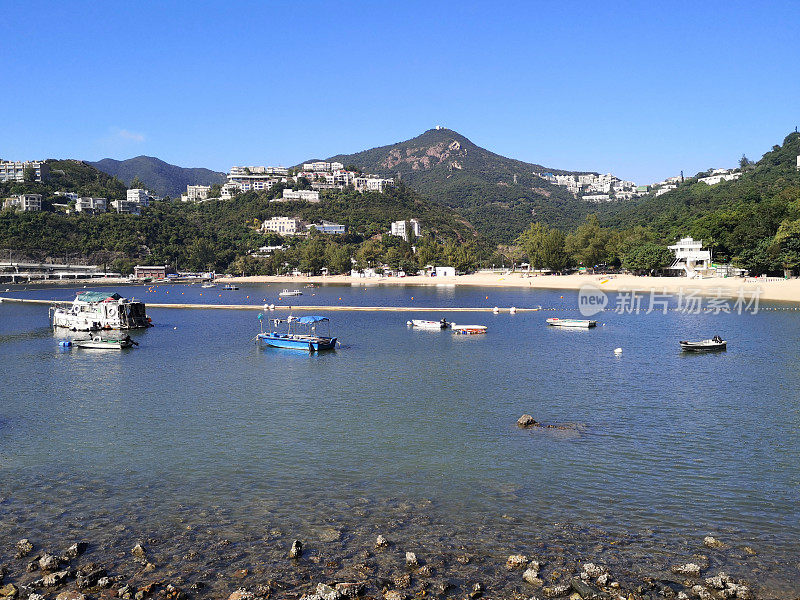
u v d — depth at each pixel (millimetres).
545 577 33781
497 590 32594
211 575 34438
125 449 56031
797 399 70375
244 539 38562
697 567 34344
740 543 37500
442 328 142500
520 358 100062
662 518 40875
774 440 56062
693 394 73438
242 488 46688
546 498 44188
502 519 40938
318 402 72500
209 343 122562
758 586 32781
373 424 62969
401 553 36594
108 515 42250
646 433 58625
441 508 42750
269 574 34469
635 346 110625
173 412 68750
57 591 33062
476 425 62000
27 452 55438
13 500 44906
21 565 35875
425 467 50594
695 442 55844
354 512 42312
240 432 60844
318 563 35594
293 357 104562
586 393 74875
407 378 85438
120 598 32312
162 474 49750
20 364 99875
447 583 33188
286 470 50312
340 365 96375
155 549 37469
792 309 164125
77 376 89625
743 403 68938
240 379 86438
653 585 32844
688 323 142625
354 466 51062
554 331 134875
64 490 46625
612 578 33469
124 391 79562
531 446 55375
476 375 86750
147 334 137875
